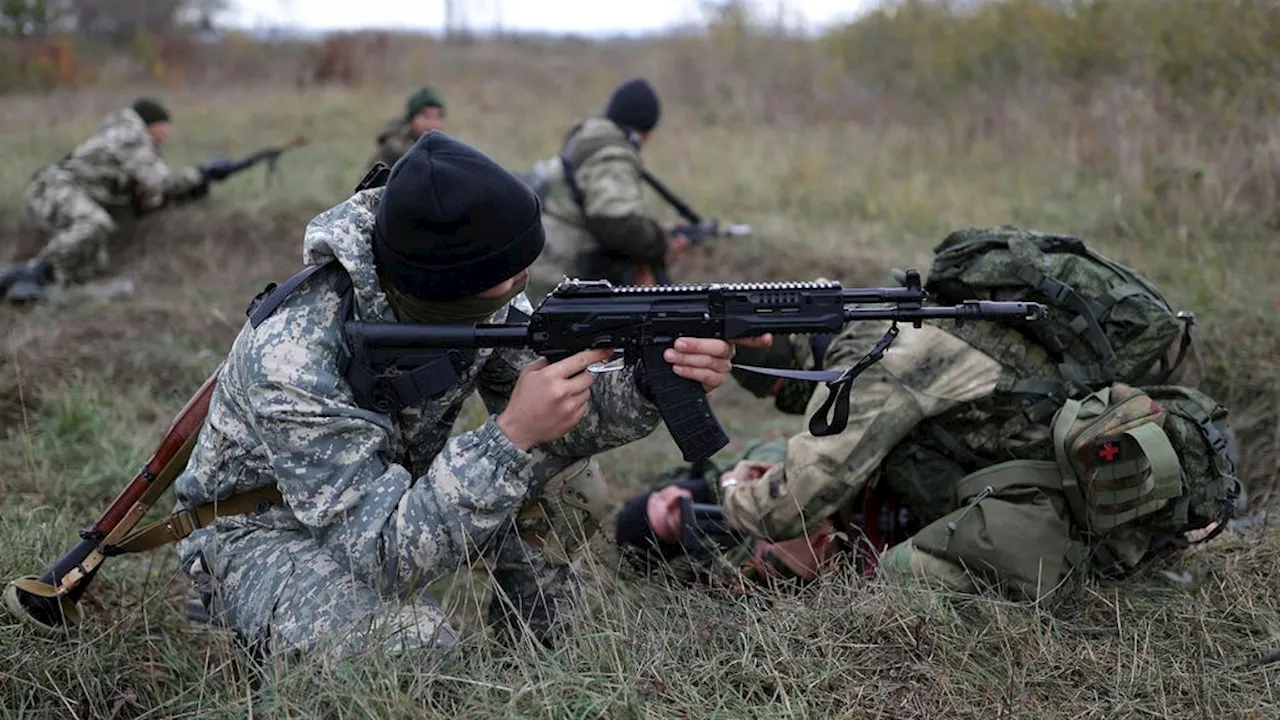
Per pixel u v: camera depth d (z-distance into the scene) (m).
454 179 2.07
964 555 2.66
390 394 2.23
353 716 2.15
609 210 5.36
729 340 2.28
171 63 19.03
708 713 2.23
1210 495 2.68
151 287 7.15
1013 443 2.75
